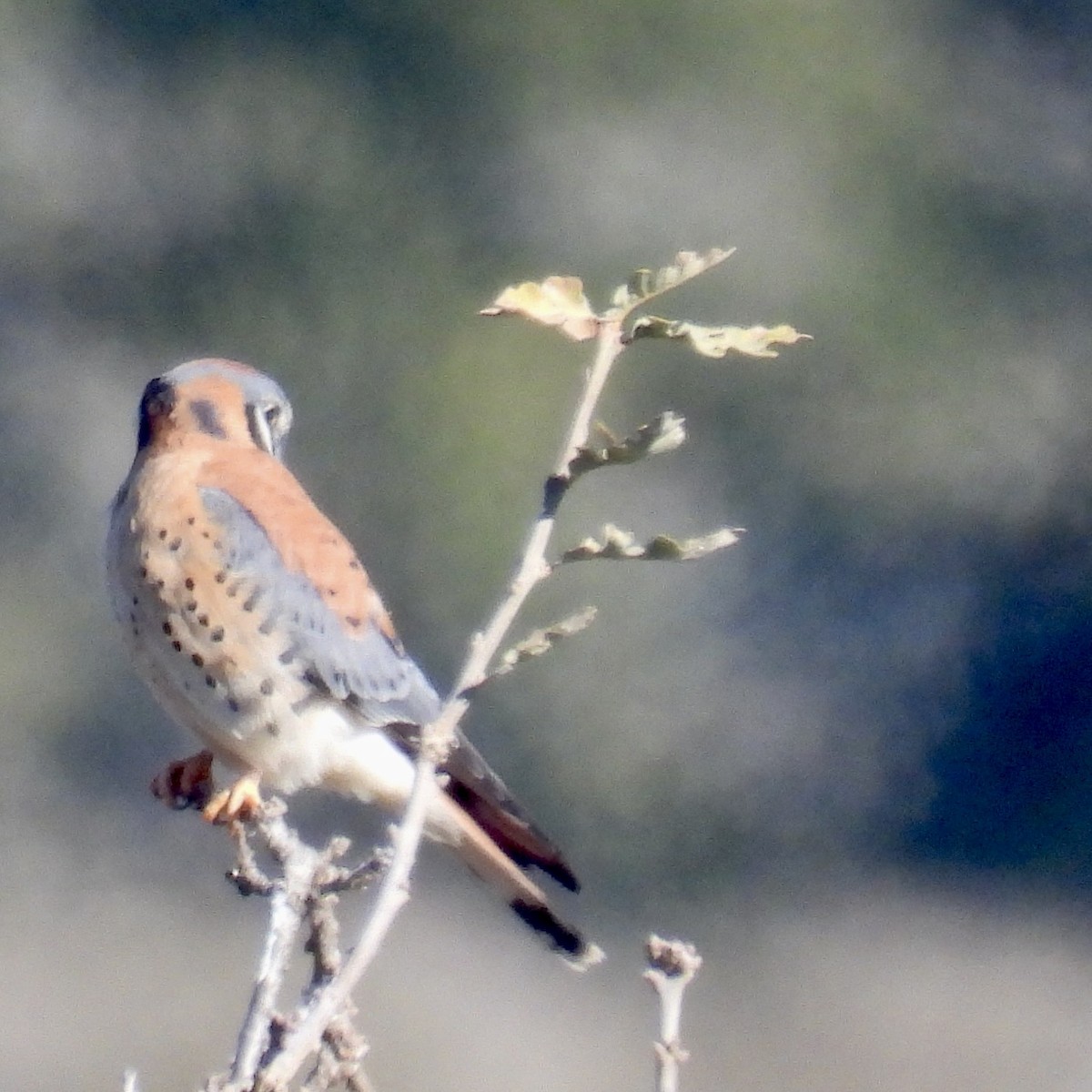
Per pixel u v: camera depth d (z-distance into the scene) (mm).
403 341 16828
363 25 17562
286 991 12672
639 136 17500
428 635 16172
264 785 6016
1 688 16062
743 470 16766
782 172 17422
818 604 16656
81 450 17125
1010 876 16047
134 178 17500
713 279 17172
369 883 4375
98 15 17750
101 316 17359
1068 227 17578
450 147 17406
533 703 15945
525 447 16359
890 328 17125
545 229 17359
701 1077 14219
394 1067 13703
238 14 17547
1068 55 17891
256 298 17188
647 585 16281
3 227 17344
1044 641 16703
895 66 17703
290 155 17422
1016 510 17062
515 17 17516
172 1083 13508
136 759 16047
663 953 3979
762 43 17375
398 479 16438
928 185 17531
